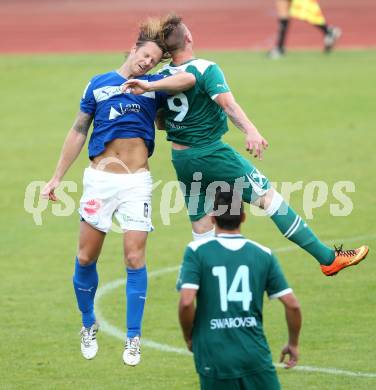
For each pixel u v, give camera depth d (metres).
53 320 34.66
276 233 45.81
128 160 27.81
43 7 153.25
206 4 149.50
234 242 22.69
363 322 33.56
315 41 104.50
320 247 28.98
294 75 82.44
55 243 45.09
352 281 38.28
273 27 118.44
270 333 32.88
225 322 22.23
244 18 128.62
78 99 75.94
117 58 93.00
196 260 22.42
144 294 27.66
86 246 28.17
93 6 153.00
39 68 87.56
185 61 28.47
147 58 27.66
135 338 27.27
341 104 72.69
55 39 114.75
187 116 28.45
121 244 44.72
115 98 27.70
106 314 35.19
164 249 43.59
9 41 113.88
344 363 29.86
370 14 127.38
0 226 48.03
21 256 43.03
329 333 32.56
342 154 60.00
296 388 27.95
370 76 81.25
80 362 30.72
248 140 26.97
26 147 63.91
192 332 22.69
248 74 83.19
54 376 29.48
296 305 22.59
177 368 30.03
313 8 92.94
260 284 22.52
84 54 98.31
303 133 65.62
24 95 77.81
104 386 28.61
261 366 22.19
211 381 22.20
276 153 60.69
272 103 73.44
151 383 28.83
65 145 28.44
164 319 34.50
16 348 31.92
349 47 98.94
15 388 28.48
